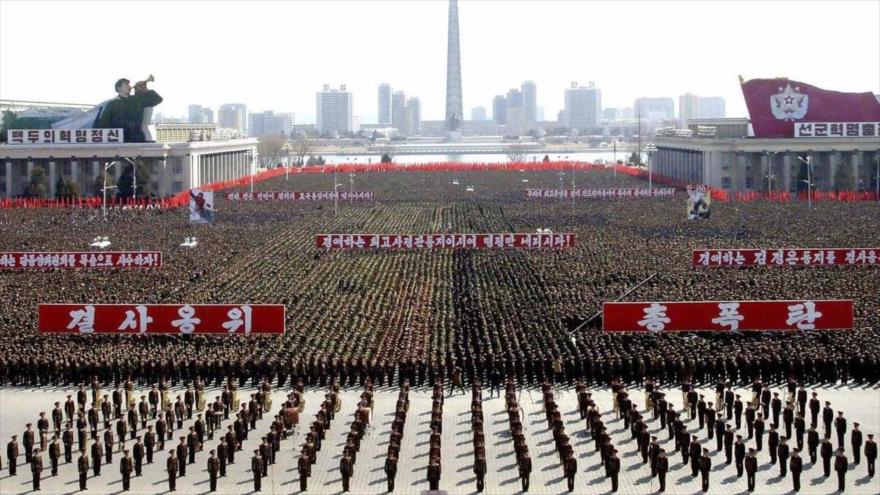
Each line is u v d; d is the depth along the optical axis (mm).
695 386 90688
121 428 77562
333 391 85500
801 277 132750
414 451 75875
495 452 75625
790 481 69125
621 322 98625
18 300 122000
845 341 96938
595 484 68875
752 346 96312
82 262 143500
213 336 102375
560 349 96625
